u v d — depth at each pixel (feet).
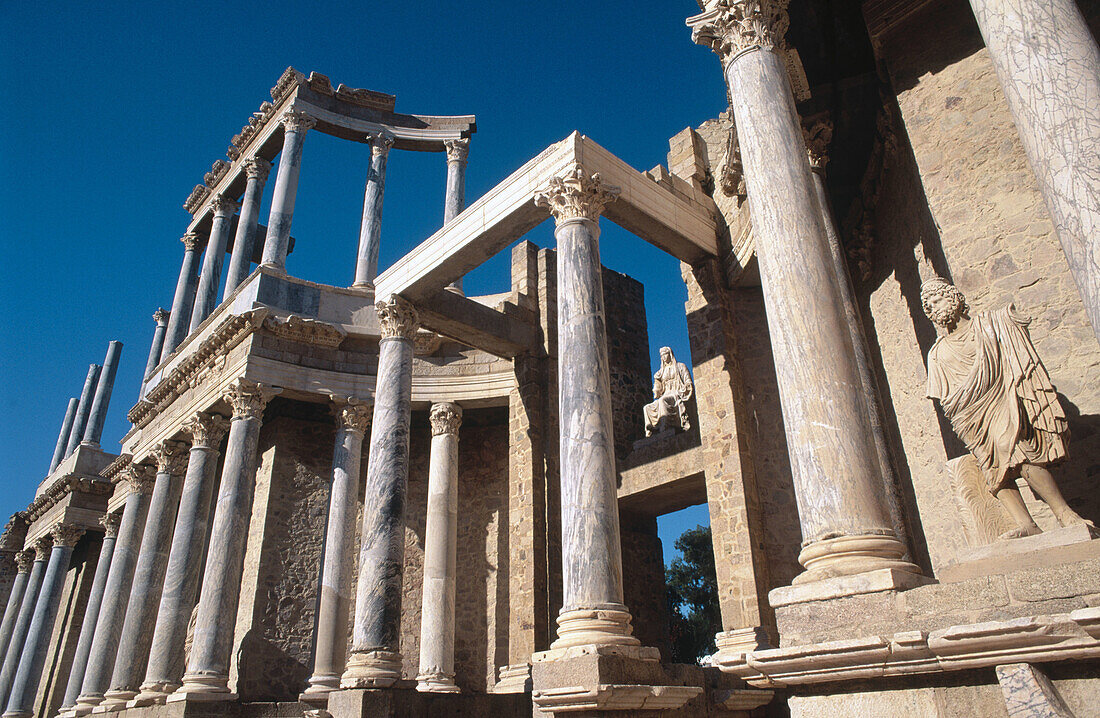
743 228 49.19
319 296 69.97
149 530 71.61
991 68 33.96
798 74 41.47
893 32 37.99
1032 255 30.71
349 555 62.03
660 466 56.90
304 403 71.46
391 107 87.71
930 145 35.14
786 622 21.31
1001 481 21.39
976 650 16.65
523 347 62.80
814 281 25.68
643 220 47.85
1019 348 21.89
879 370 43.47
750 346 50.31
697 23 32.50
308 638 64.39
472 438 72.02
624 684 30.04
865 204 45.37
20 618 102.73
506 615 63.52
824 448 23.02
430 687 53.78
